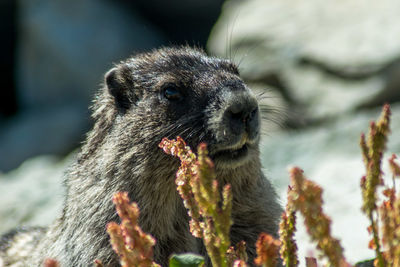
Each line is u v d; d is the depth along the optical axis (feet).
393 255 17.92
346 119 61.77
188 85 27.78
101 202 27.81
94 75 97.45
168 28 106.63
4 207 50.65
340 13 72.90
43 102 101.55
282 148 51.34
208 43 83.30
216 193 18.04
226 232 18.33
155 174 27.45
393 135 46.98
